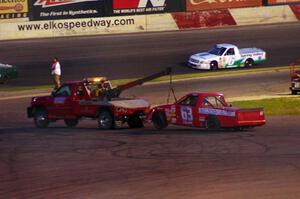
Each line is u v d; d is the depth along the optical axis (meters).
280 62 106.94
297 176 32.25
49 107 63.44
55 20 130.00
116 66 105.69
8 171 37.25
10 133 58.03
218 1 135.88
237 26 133.00
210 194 29.22
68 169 36.88
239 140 45.91
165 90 86.06
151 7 134.50
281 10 135.12
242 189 29.94
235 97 77.69
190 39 122.75
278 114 64.44
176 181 32.25
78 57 112.50
